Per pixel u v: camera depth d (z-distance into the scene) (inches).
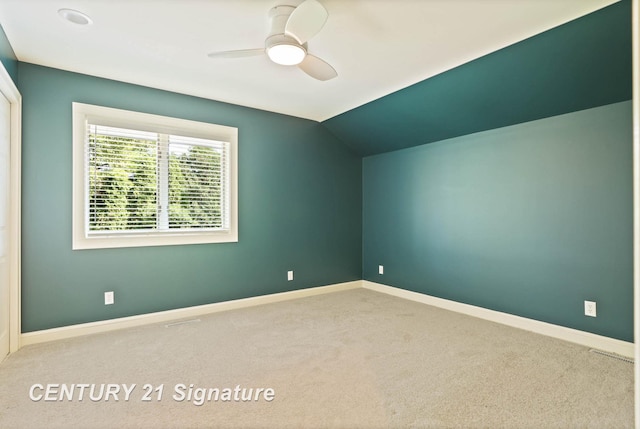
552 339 113.3
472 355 100.8
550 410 73.4
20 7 79.3
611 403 75.8
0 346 95.4
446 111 132.3
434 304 155.9
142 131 128.4
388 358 98.8
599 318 105.8
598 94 101.0
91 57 105.0
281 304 157.1
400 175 172.7
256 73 116.7
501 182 131.0
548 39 90.7
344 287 187.5
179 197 137.3
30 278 108.6
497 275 132.3
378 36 91.8
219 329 123.1
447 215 150.8
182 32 90.7
